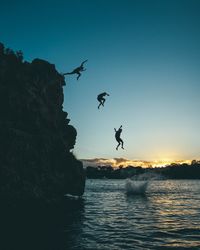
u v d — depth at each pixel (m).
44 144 27.67
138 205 31.34
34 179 25.53
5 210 22.45
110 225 17.69
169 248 11.66
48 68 33.91
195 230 15.88
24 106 27.66
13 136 24.52
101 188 82.44
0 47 30.05
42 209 25.16
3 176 22.66
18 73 29.22
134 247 11.86
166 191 63.16
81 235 14.35
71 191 31.91
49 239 13.29
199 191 63.28
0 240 12.98
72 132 35.75
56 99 34.16
